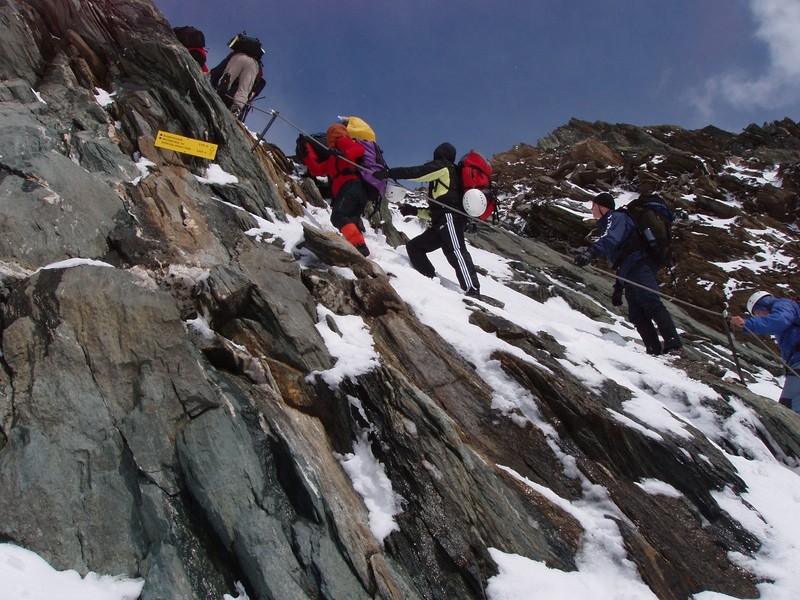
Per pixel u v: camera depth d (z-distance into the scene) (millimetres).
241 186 5781
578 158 20984
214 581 2896
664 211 7043
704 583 4059
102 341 3371
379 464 3762
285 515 3162
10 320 3344
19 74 5348
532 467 4398
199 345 3791
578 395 4879
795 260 14016
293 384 3965
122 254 4180
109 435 3143
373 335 4820
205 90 6113
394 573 3256
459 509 3670
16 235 3803
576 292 10734
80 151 4840
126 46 6031
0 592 2512
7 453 2963
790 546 4480
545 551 3791
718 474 4973
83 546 2838
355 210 6746
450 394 4656
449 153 7125
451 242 6922
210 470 3156
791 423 6113
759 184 17859
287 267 4816
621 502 4359
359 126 6832
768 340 11750
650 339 7289
